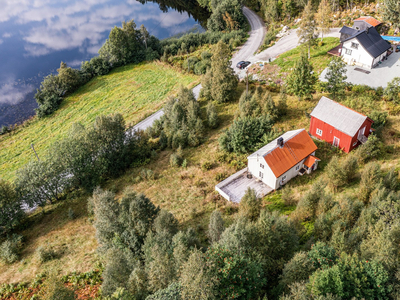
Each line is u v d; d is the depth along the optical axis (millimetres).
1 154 62656
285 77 62062
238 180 40750
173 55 89000
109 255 25016
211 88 59125
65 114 72500
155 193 41000
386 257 19281
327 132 42281
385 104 46625
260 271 20562
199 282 18125
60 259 32125
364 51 56656
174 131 52125
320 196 29547
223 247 21234
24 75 94438
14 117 76750
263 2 95188
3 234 38125
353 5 77312
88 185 44156
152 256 23938
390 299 17875
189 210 36688
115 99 74062
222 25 94875
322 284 17438
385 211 24422
